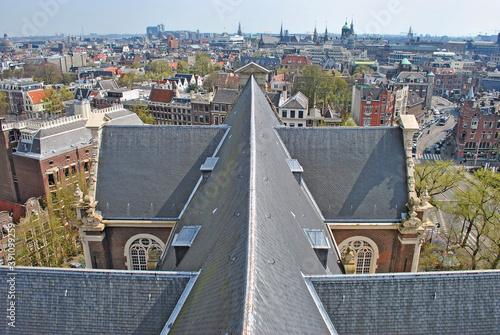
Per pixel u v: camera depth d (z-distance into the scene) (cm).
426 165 7750
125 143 4012
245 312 1311
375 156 3956
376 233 3769
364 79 18888
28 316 2191
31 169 8750
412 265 3750
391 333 2083
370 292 2125
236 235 1931
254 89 4662
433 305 2130
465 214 6712
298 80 18312
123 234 3816
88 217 3653
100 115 4025
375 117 14825
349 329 2069
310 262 2403
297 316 1667
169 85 18862
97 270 2262
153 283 2220
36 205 7856
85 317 2189
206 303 1766
